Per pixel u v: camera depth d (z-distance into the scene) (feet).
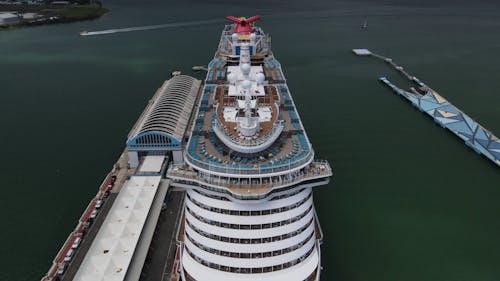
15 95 572.10
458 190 368.48
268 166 208.85
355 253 289.33
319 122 490.90
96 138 452.35
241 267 214.90
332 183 372.17
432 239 306.35
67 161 407.23
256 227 210.79
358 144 442.50
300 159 213.25
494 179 386.93
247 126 232.73
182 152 388.16
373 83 628.69
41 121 491.72
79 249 286.66
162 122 394.32
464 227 320.29
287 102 307.17
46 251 293.64
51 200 349.00
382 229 314.35
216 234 213.87
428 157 423.64
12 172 386.73
